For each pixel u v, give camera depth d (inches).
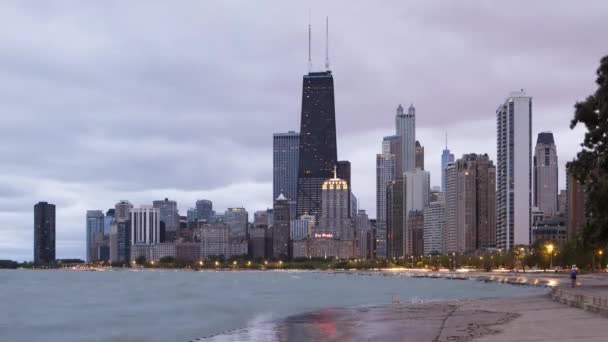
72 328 4151.1
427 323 2691.9
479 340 1873.8
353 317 3218.5
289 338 2333.9
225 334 2516.0
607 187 3602.4
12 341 3531.0
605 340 1745.8
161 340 3270.2
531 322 2361.0
